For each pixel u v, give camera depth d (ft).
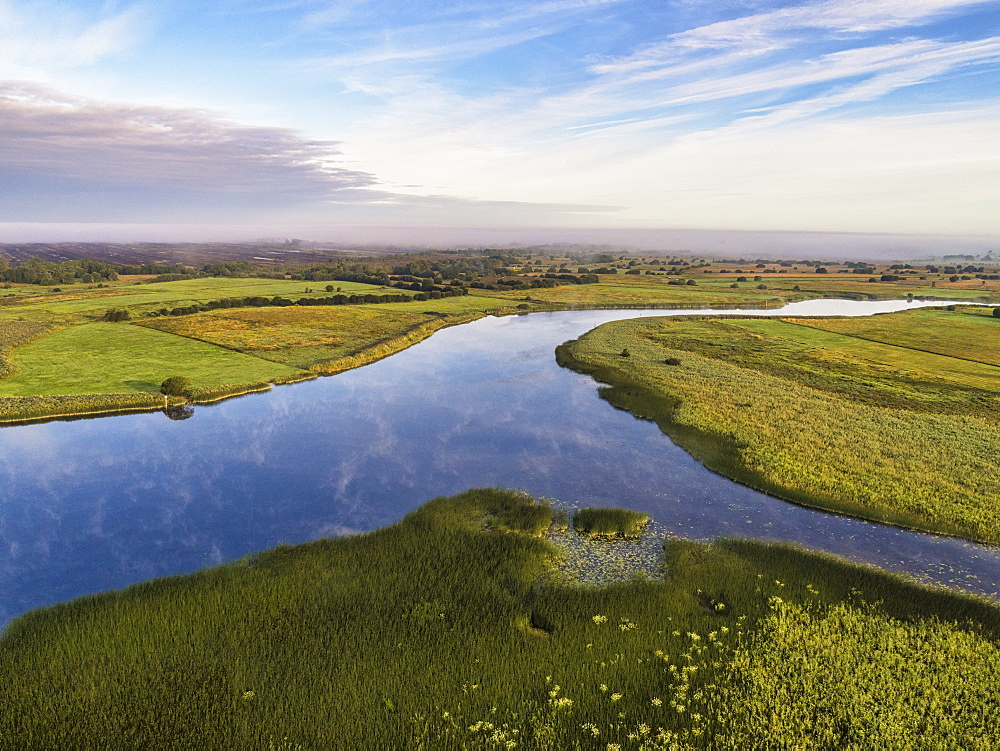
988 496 105.29
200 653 65.05
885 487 108.88
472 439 141.38
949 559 87.92
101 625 69.56
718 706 58.54
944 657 64.64
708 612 74.74
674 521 100.22
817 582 80.48
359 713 57.21
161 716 56.18
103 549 91.35
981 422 151.64
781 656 65.57
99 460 126.62
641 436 143.33
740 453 126.52
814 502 105.40
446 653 65.77
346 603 74.90
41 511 103.55
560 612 73.87
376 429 148.46
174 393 167.84
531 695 60.18
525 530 96.07
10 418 148.05
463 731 55.47
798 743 53.57
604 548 91.20
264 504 107.34
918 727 55.16
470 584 79.66
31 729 54.39
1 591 79.82
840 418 152.46
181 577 81.15
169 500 108.47
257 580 79.97
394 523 100.53
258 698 58.65
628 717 57.31
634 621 72.28
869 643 67.21
